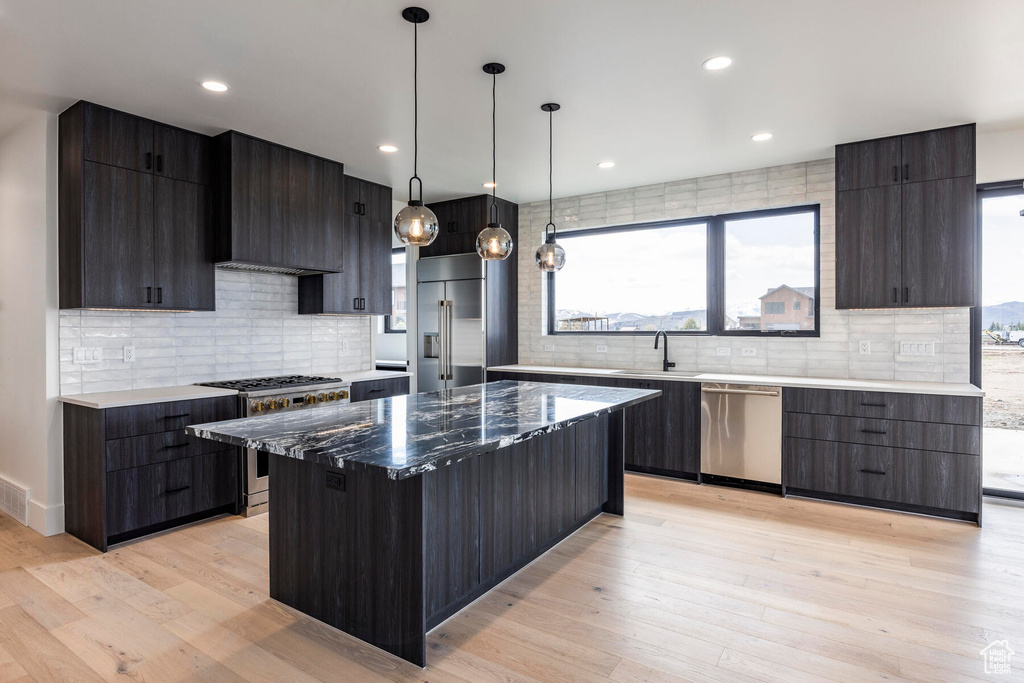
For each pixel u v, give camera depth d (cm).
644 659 212
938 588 267
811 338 457
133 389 377
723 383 438
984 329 407
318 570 241
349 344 533
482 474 259
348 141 403
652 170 482
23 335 360
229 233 377
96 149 330
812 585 271
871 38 262
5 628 235
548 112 352
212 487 366
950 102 336
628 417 483
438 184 525
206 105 336
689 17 244
